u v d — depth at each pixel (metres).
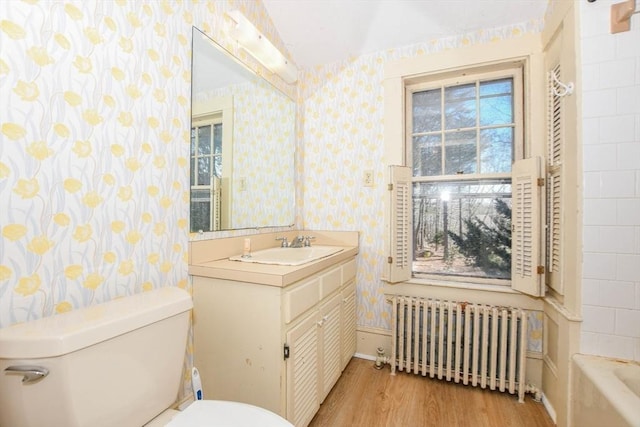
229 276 1.31
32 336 0.72
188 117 1.42
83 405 0.76
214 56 1.58
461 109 2.09
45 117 0.89
